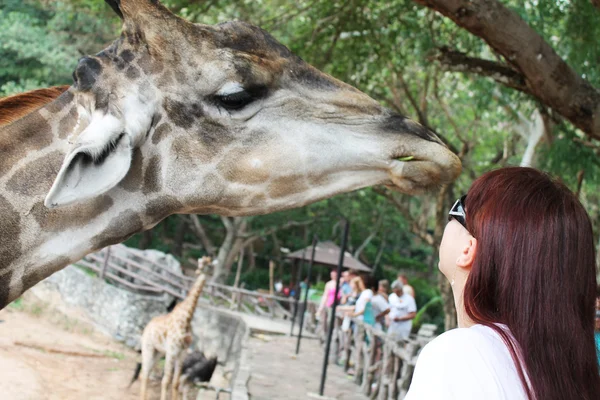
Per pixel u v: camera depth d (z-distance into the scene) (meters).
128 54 2.28
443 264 1.71
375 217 30.12
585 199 13.02
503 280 1.48
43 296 16.05
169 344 9.98
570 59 7.82
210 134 2.30
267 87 2.32
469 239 1.62
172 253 31.03
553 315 1.43
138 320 15.58
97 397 10.26
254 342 13.60
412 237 40.00
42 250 2.23
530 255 1.46
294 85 2.35
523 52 5.11
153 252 18.53
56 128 2.30
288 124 2.34
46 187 2.23
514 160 19.14
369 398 9.14
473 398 1.34
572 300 1.45
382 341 9.51
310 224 31.72
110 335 15.30
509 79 5.88
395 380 8.15
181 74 2.28
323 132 2.34
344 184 2.39
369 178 2.39
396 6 10.05
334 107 2.36
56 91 2.51
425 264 42.31
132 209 2.31
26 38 18.75
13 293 2.22
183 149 2.30
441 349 1.41
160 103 2.26
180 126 2.29
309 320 17.61
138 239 30.34
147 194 2.31
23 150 2.25
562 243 1.47
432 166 2.34
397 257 40.03
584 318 1.48
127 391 11.12
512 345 1.42
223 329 16.80
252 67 2.28
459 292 1.65
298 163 2.33
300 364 11.51
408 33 10.69
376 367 9.14
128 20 2.32
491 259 1.51
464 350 1.39
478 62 5.88
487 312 1.50
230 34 2.33
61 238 2.24
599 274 9.48
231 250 26.55
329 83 2.39
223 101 2.29
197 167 2.31
